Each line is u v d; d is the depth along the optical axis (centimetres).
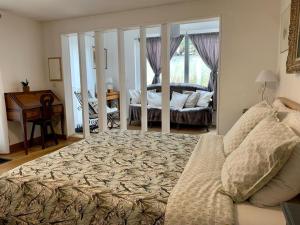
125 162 183
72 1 352
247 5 333
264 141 130
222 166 160
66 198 139
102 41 453
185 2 365
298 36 201
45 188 146
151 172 163
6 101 409
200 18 360
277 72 320
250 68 343
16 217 149
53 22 468
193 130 557
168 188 138
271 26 326
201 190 129
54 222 140
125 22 411
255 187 121
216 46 611
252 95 347
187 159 188
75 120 567
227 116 363
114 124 627
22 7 380
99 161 186
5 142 409
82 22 444
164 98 406
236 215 115
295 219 74
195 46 628
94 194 135
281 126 139
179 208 117
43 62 489
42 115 430
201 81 646
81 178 153
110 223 128
